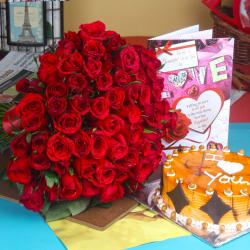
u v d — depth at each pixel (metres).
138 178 0.94
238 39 1.87
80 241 0.86
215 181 0.92
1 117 0.98
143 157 0.94
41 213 0.96
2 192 1.03
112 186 0.92
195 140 1.15
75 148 0.86
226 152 1.05
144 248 0.85
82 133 0.86
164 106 0.99
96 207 0.97
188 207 0.91
